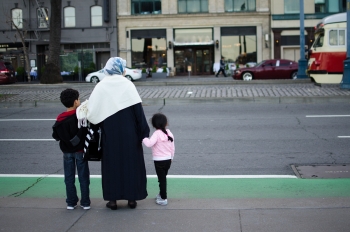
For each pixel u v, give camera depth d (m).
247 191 7.06
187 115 14.95
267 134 11.64
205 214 5.86
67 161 6.03
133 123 5.84
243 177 7.91
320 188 7.12
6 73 32.84
